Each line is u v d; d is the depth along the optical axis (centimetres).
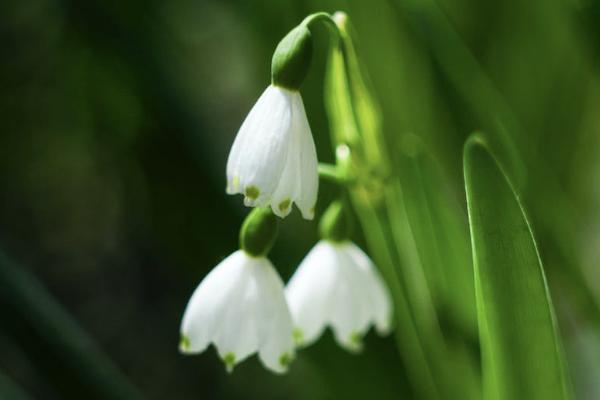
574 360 37
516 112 39
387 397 33
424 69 34
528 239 24
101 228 56
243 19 36
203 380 54
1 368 46
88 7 36
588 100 39
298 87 24
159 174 34
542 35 37
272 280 25
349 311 27
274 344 25
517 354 25
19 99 48
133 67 35
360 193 28
